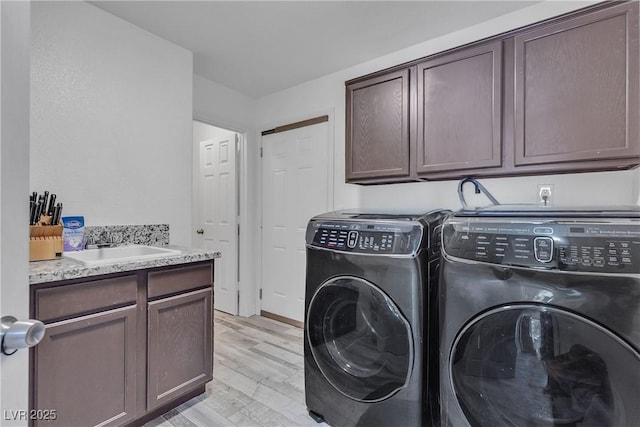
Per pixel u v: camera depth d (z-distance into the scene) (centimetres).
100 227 188
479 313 110
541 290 99
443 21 201
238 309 331
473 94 178
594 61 146
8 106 52
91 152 185
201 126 371
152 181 214
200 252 181
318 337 159
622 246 91
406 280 132
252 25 205
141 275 152
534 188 190
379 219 149
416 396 131
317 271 160
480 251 111
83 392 133
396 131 208
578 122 150
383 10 189
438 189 225
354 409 147
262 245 329
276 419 165
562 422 100
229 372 212
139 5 184
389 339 137
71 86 177
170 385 164
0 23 50
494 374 110
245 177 328
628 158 139
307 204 293
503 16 196
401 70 205
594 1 171
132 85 204
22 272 54
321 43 228
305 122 293
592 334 92
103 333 139
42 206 155
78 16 179
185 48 233
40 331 51
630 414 88
